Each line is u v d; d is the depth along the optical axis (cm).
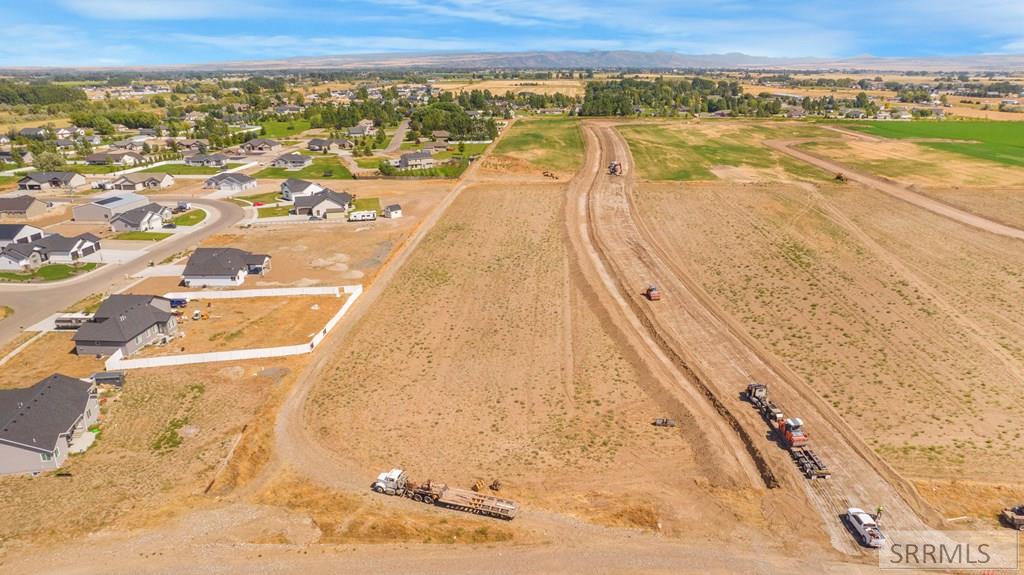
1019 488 3459
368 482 3616
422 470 3738
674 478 3653
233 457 3803
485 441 4050
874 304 5894
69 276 6925
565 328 5653
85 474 3681
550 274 6894
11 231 7550
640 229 8275
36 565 2914
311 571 2872
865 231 7944
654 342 5309
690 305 5984
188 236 8444
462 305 6134
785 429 3906
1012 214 8488
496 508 3266
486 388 4684
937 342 5169
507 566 2906
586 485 3584
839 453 3784
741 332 5444
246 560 2936
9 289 6538
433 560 2941
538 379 4812
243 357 5078
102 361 5038
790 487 3497
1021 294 6044
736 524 3216
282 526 3183
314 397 4547
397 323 5750
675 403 4409
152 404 4431
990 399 4362
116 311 5331
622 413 4369
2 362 5003
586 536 3123
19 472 3697
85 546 3036
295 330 5600
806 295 6131
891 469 3625
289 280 6775
